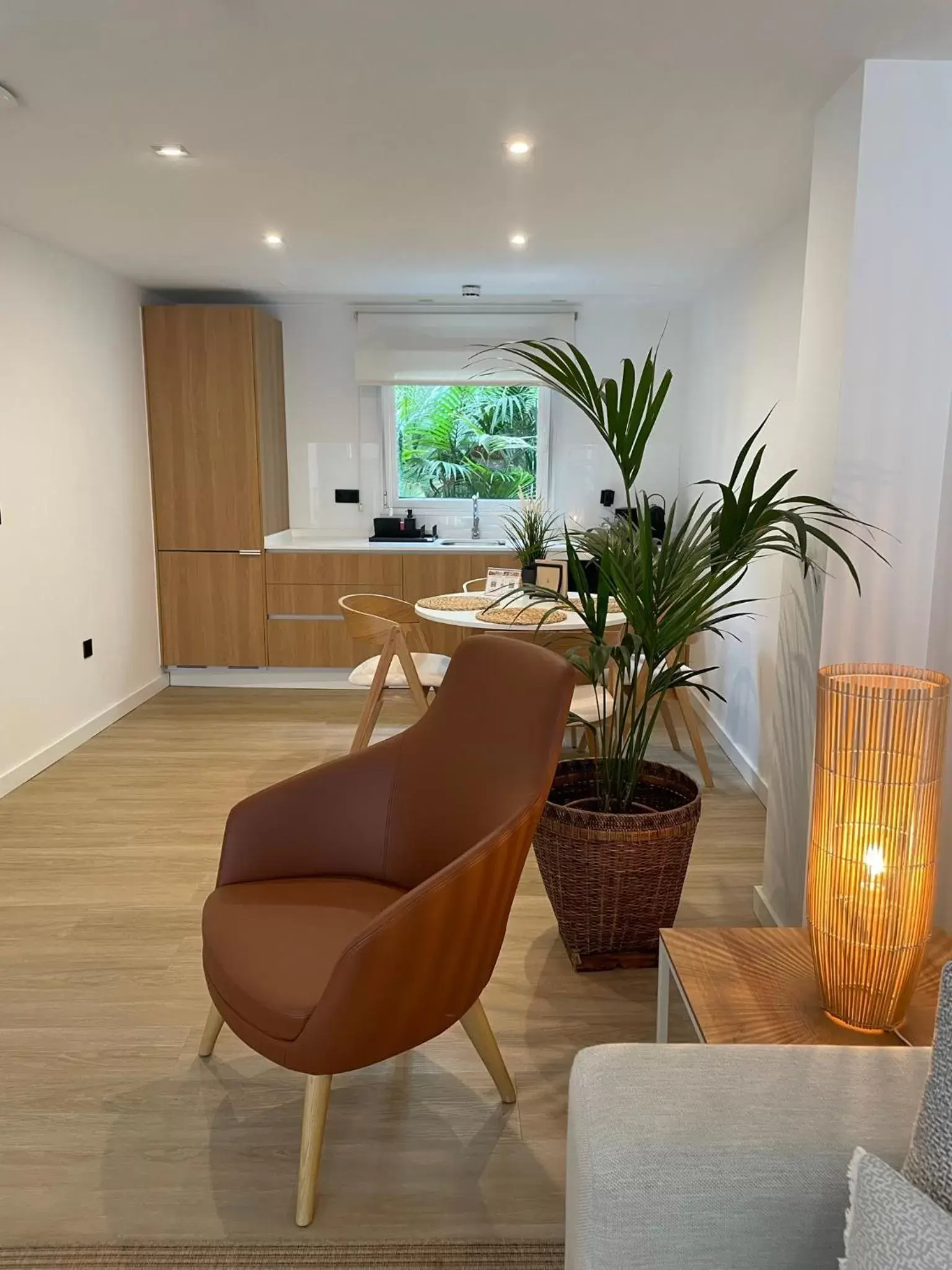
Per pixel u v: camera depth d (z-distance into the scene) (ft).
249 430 16.62
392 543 17.94
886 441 7.13
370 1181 5.55
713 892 9.35
